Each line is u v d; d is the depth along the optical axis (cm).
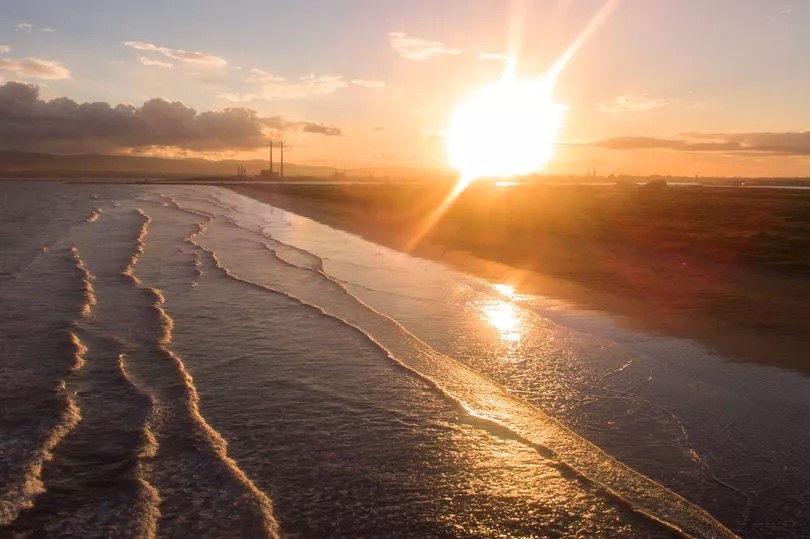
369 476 654
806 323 1253
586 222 3450
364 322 1341
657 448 709
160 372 995
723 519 562
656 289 1638
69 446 712
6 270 1988
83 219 4175
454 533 549
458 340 1188
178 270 2048
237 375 986
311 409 844
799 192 7919
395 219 4097
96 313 1405
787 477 638
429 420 805
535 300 1537
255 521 562
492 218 3906
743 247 2272
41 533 539
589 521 565
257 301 1564
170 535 539
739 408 822
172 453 700
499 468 671
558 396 882
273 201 6594
